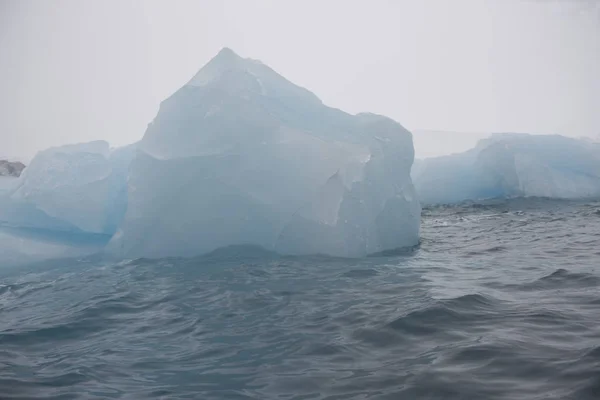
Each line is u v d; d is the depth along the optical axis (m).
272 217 4.50
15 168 11.63
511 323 2.47
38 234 5.33
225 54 5.07
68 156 5.62
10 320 3.02
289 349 2.33
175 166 4.63
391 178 5.00
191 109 4.84
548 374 1.88
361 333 2.48
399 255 4.55
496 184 9.36
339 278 3.66
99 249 5.11
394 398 1.79
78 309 3.17
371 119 5.20
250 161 4.52
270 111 4.76
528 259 4.14
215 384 2.00
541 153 9.47
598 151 9.84
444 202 9.14
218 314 2.94
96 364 2.26
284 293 3.31
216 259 4.42
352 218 4.56
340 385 1.92
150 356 2.34
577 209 7.39
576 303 2.77
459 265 4.02
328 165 4.37
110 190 5.56
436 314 2.65
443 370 1.97
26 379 2.10
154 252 4.70
